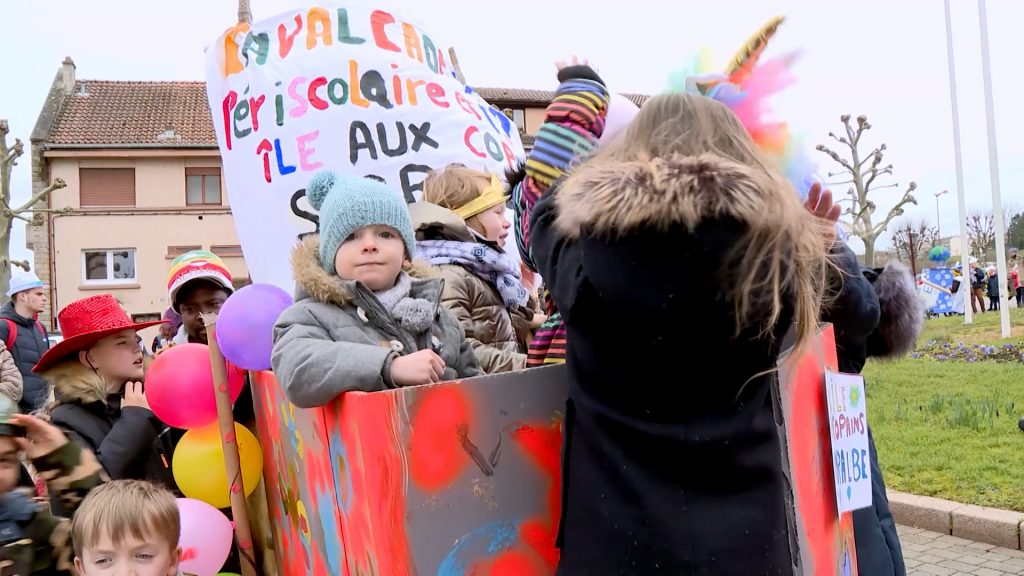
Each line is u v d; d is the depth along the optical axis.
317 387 1.51
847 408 2.01
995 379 9.40
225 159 3.29
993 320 18.80
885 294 2.46
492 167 3.35
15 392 6.27
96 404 2.51
